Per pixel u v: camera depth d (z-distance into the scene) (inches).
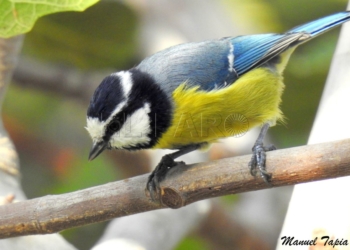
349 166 77.9
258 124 81.2
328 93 79.6
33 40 86.0
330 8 85.5
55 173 86.2
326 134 79.1
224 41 81.2
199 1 85.5
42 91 86.2
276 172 78.2
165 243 80.8
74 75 86.2
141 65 80.5
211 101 80.2
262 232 84.9
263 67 81.3
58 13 85.0
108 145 80.3
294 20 85.8
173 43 84.8
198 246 85.0
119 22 85.4
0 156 80.4
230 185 78.5
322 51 85.0
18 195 80.1
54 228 78.9
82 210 78.9
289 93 85.6
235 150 83.3
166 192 78.7
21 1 78.0
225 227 84.7
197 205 81.8
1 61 80.7
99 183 85.7
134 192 78.9
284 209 85.3
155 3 85.4
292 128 86.1
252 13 85.7
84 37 85.8
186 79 80.4
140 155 84.4
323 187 78.6
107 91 80.1
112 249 80.1
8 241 79.7
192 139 80.5
